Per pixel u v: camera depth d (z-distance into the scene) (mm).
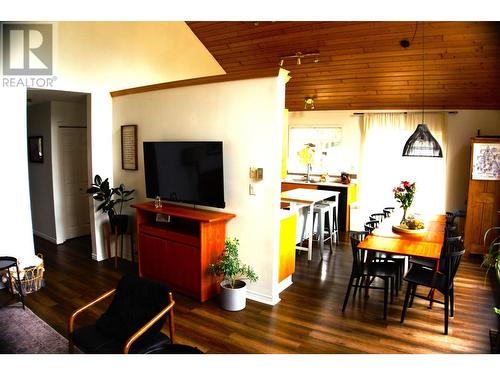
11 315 3457
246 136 3684
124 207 5109
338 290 4113
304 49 5352
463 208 6086
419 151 4168
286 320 3373
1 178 3959
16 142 4047
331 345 2957
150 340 2359
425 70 5223
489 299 3932
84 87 4688
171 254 3967
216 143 3654
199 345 2928
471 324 3352
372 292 4078
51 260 5043
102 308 3623
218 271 3703
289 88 6586
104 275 4504
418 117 6289
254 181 3678
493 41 4414
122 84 5094
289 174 7816
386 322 3369
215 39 5820
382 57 5148
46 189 5941
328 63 5578
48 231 6031
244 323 3307
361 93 6238
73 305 3684
